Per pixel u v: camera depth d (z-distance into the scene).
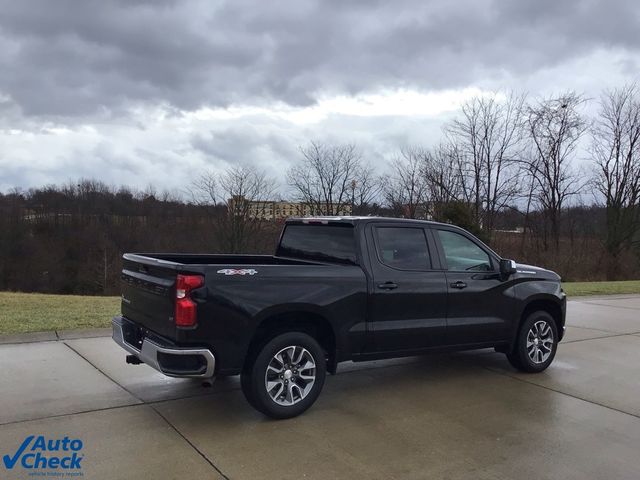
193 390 5.59
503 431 4.76
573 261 34.56
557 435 4.70
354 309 5.33
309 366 5.02
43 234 58.22
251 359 4.81
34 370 6.02
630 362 7.45
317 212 49.09
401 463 4.07
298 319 5.16
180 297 4.47
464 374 6.62
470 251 6.34
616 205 38.03
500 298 6.40
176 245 52.53
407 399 5.59
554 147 38.97
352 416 5.04
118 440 4.31
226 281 4.63
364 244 5.57
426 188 41.22
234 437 4.45
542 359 6.79
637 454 4.35
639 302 14.32
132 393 5.43
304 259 6.17
